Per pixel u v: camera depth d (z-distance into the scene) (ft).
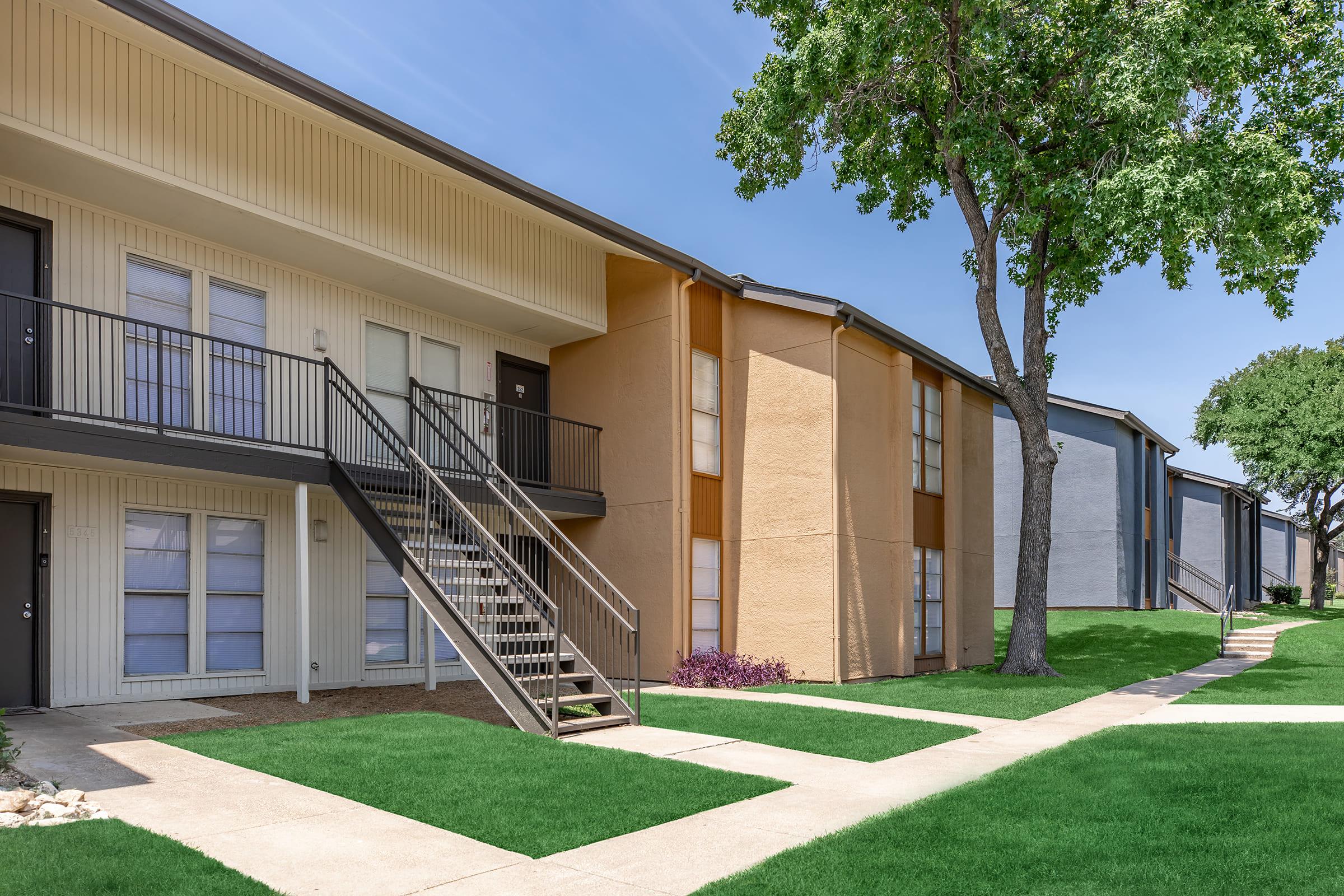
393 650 44.70
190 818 19.27
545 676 32.50
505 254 46.03
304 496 36.81
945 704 39.50
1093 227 44.83
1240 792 22.54
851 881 16.03
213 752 25.26
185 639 37.27
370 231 39.78
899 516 53.88
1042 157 51.11
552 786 22.68
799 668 48.49
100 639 34.58
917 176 61.00
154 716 31.76
